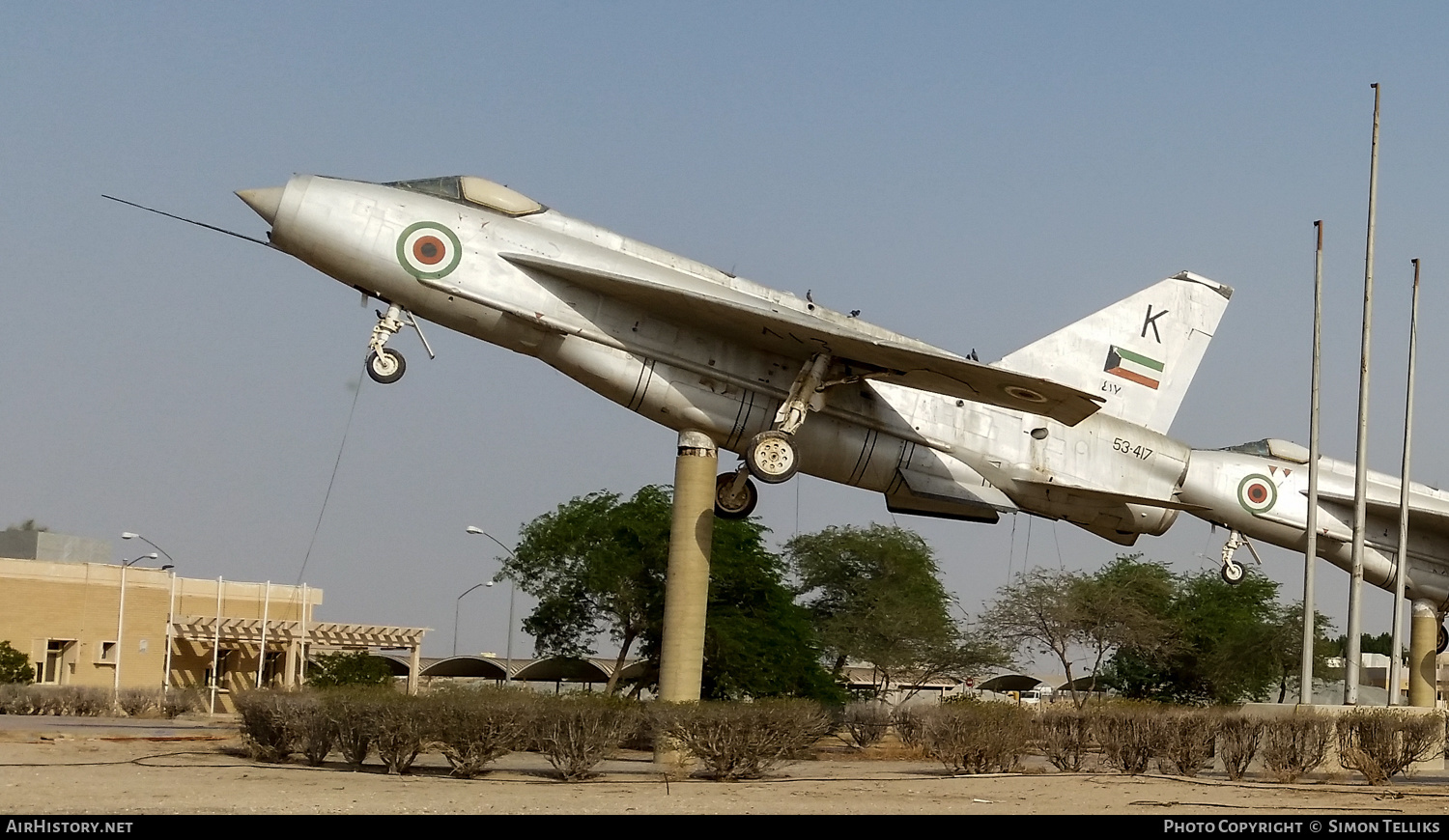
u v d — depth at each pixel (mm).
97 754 17750
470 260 20531
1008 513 23141
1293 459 31812
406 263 20391
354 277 20625
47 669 43438
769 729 17188
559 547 35750
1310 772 20516
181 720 31922
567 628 35906
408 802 13164
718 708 17156
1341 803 15266
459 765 16375
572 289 20781
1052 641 44000
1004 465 23125
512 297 20531
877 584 49188
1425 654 32188
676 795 14820
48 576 43312
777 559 35469
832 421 22062
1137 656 48281
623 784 15883
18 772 14531
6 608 42031
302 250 20562
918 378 20781
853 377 20891
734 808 13672
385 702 16359
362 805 12797
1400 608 26641
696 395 20984
